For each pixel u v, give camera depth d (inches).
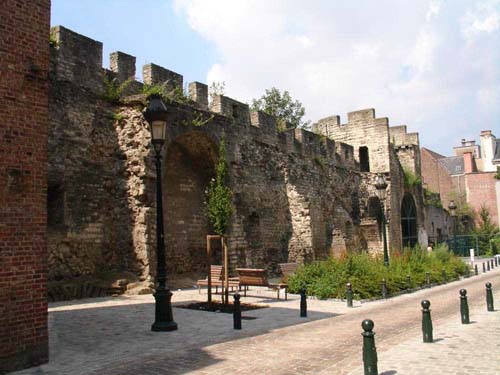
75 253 662.5
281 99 1972.2
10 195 292.5
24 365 288.7
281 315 506.3
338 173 1389.0
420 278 835.4
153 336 388.2
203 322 457.1
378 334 395.5
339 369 283.6
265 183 1061.1
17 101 304.3
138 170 710.5
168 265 828.0
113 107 744.3
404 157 1737.2
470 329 399.9
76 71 694.5
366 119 1561.3
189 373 278.5
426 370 271.0
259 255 1024.9
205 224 922.7
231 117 945.5
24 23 314.7
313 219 1208.8
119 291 645.9
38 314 299.9
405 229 1641.2
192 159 901.8
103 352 332.2
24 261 295.3
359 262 731.4
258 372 279.9
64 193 658.2
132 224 705.6
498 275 1076.5
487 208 2258.9
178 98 834.8
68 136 671.8
